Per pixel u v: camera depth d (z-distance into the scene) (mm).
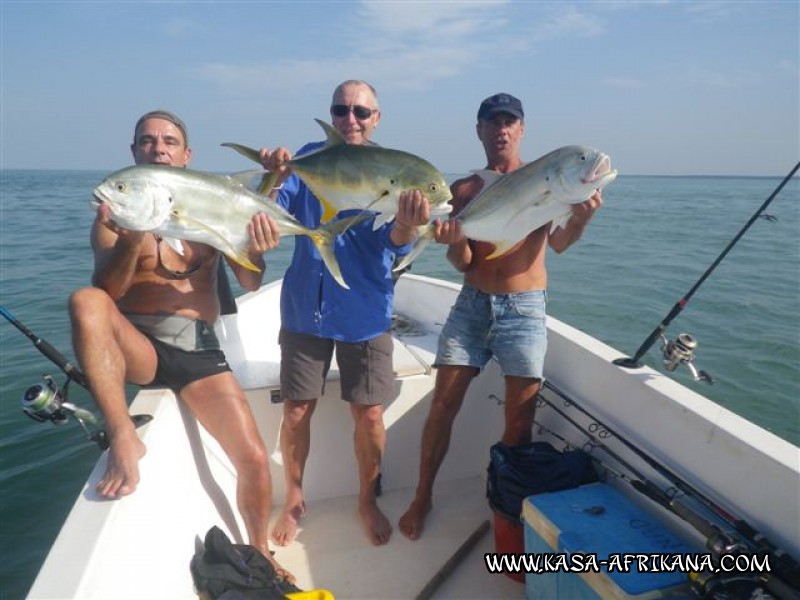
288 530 3227
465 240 3164
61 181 85000
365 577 2971
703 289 11336
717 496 2285
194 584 2430
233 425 2818
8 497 4492
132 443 2256
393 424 3629
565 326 3432
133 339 2686
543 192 2807
